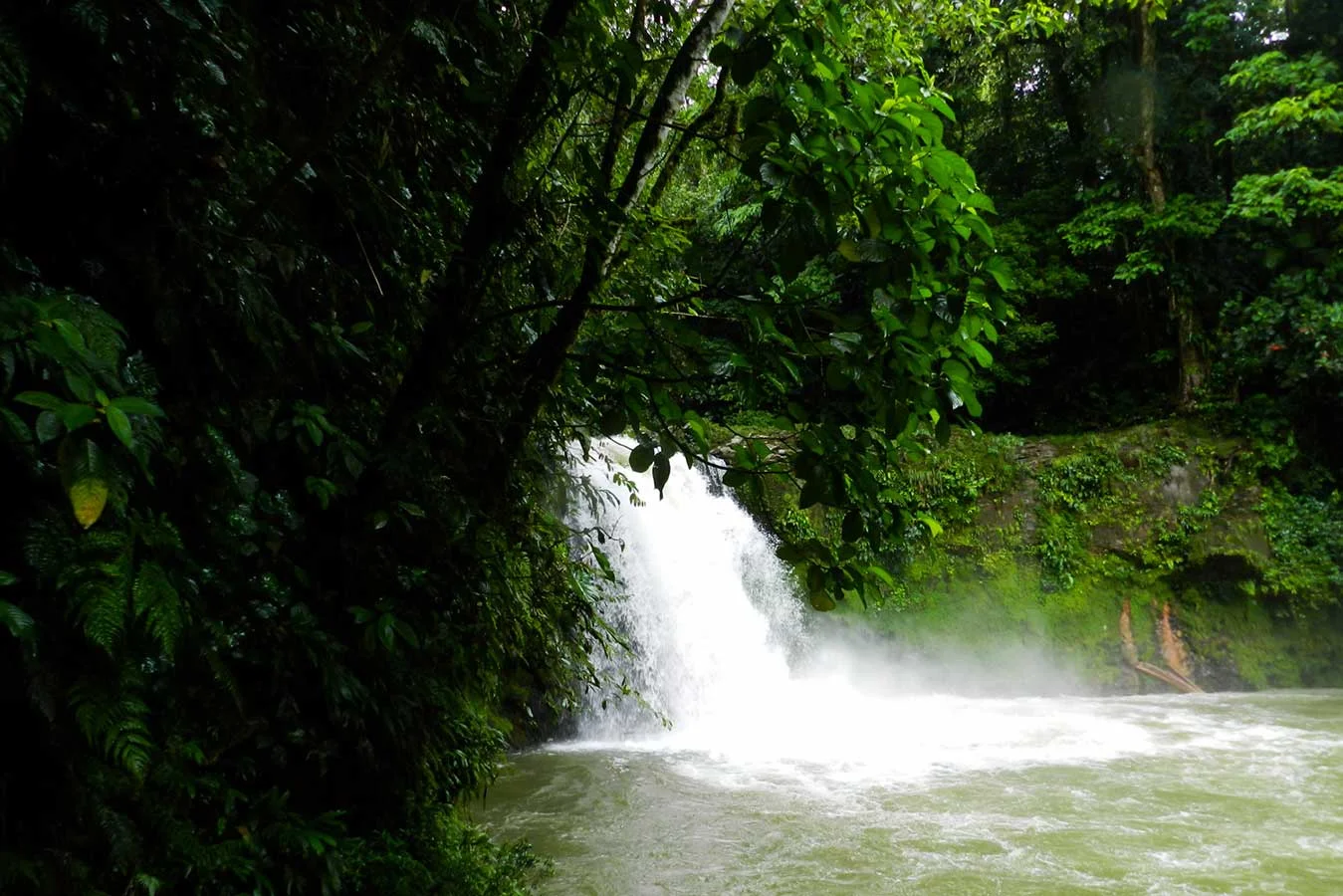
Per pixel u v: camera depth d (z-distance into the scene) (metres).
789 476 2.74
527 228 3.83
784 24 2.36
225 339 2.53
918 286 2.43
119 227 2.15
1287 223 14.67
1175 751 9.33
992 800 7.37
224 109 2.57
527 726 7.88
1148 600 13.95
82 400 1.61
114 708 1.86
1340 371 14.16
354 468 2.76
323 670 2.74
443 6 3.69
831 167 2.30
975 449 15.36
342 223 3.41
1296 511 14.20
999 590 14.23
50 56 1.99
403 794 3.32
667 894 5.27
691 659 12.08
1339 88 13.97
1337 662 13.59
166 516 2.12
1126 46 17.50
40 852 1.80
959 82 15.42
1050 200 18.47
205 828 2.42
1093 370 19.45
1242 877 5.58
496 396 3.62
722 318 2.78
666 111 3.29
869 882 5.48
